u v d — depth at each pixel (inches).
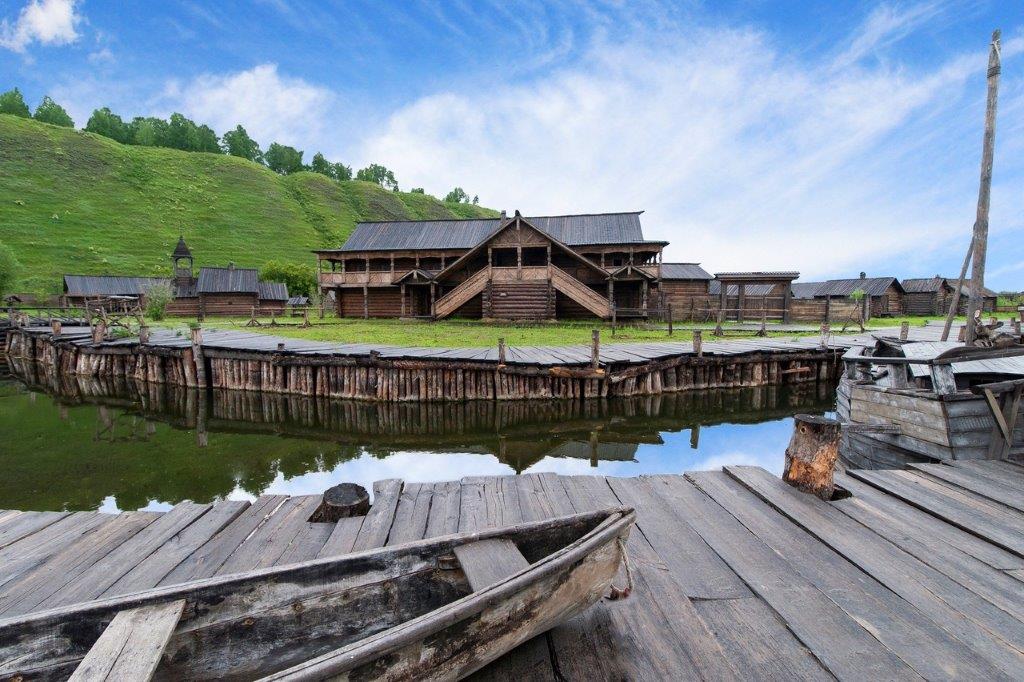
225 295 1833.2
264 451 387.2
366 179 7135.8
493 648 88.0
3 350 1135.0
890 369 284.8
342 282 1366.9
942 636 104.0
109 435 438.3
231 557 145.3
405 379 530.0
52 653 83.0
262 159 6235.2
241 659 92.8
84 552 148.9
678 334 900.0
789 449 190.4
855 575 128.6
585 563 99.6
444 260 1353.3
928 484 191.0
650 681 92.0
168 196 3740.2
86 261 2677.2
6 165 3363.7
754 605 116.3
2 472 332.2
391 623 103.1
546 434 439.5
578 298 1072.8
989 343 368.2
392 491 195.9
